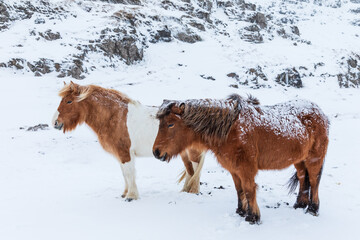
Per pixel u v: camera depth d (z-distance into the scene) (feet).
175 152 15.61
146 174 28.48
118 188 23.38
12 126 46.32
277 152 15.49
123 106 20.12
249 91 82.12
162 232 14.93
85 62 83.05
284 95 82.38
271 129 15.30
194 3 146.51
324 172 26.20
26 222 16.71
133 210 17.94
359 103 79.97
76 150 35.94
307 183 17.63
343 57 113.19
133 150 20.07
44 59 76.69
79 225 16.10
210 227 15.30
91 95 20.17
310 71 102.37
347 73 105.50
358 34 189.37
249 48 115.65
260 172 27.48
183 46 109.50
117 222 16.30
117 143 19.84
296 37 147.84
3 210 18.70
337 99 83.97
